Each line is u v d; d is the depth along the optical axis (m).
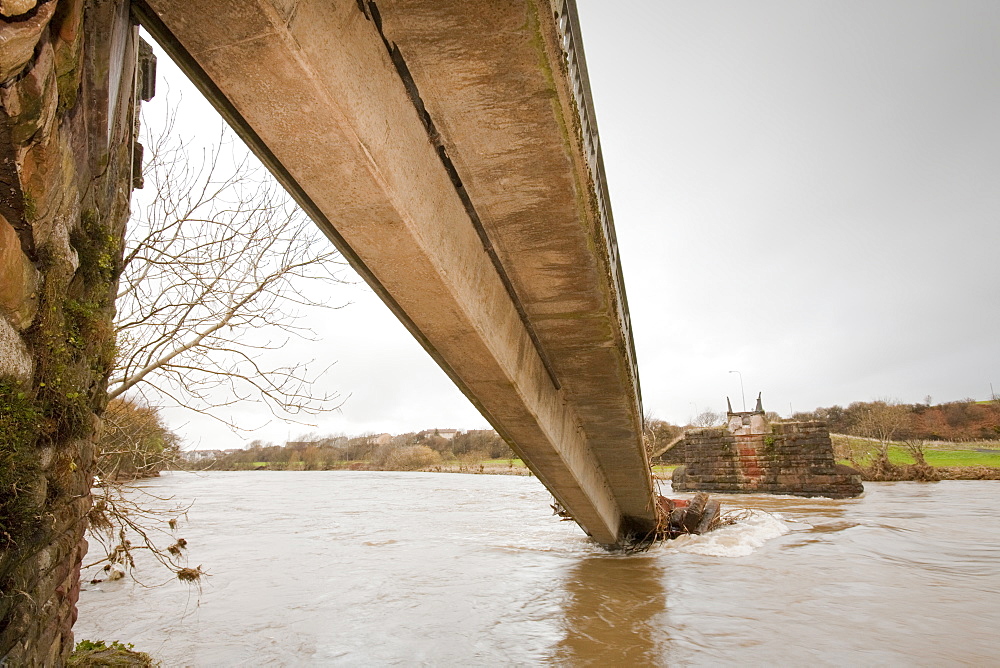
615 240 6.33
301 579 11.58
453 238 4.88
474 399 7.29
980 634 7.62
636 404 9.27
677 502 18.39
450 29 3.49
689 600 9.64
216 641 7.47
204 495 37.59
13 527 2.60
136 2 3.16
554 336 7.18
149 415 6.79
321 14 2.95
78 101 2.79
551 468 9.45
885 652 6.94
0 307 2.45
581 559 13.86
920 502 27.25
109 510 6.33
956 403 90.50
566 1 3.68
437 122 4.25
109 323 4.11
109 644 7.17
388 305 5.64
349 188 3.73
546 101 4.04
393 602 9.66
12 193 2.31
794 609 8.97
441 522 22.31
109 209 3.86
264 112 3.20
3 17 1.77
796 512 23.20
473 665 6.62
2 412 2.50
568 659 6.83
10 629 2.72
